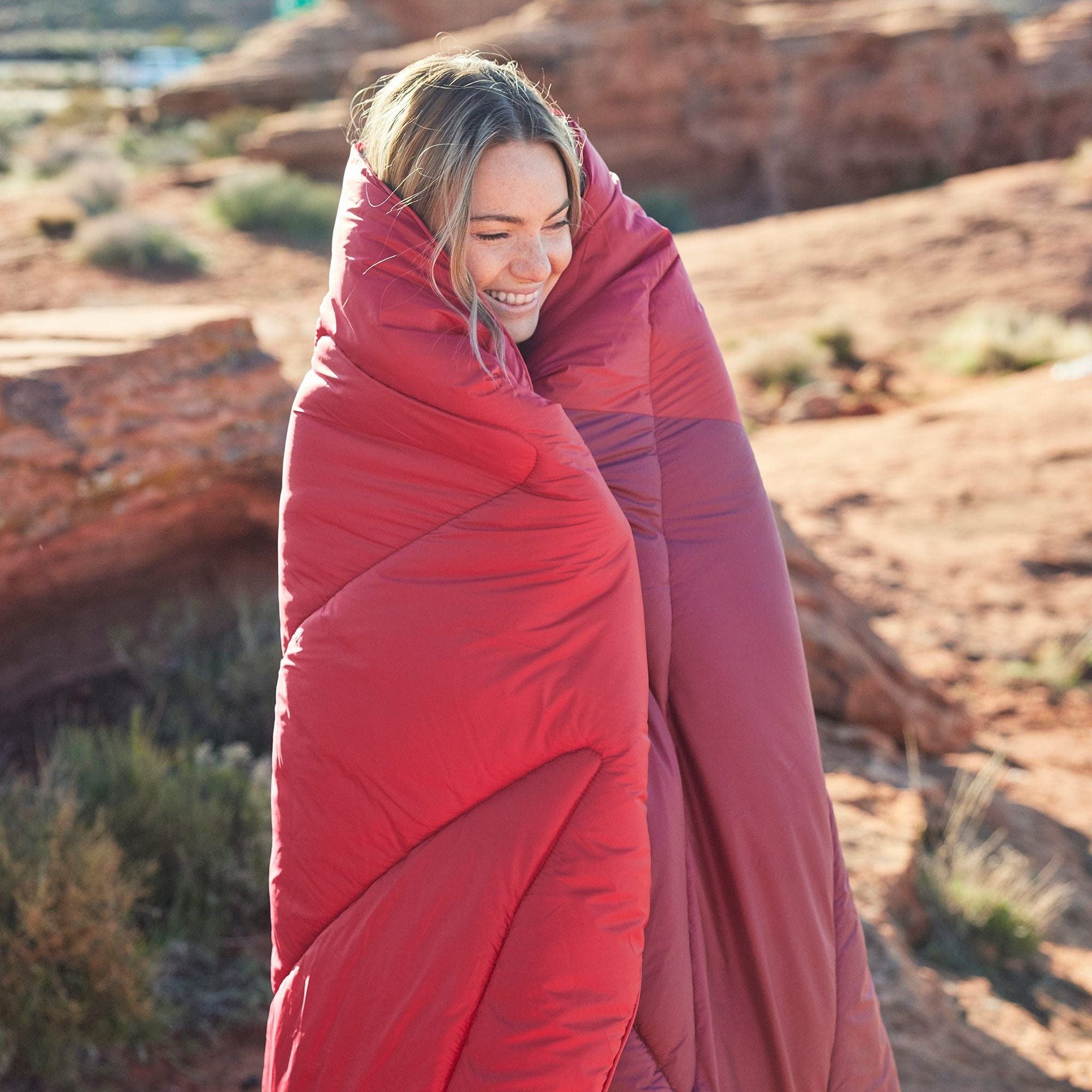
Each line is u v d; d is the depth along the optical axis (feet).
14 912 11.25
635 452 6.36
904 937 14.25
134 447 16.17
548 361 6.29
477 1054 5.83
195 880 13.16
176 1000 11.83
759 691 6.47
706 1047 6.21
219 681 17.72
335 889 6.13
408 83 5.61
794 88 119.55
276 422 18.45
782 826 6.47
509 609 5.70
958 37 121.39
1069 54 134.62
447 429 5.59
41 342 17.11
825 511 35.58
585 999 5.74
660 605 6.34
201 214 80.59
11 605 15.92
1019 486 36.65
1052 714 24.89
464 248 5.50
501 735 5.78
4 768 15.35
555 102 6.04
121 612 17.80
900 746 21.33
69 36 305.53
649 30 116.98
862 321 63.41
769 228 82.12
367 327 5.56
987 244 70.90
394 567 5.80
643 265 6.37
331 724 5.95
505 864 5.80
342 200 5.86
